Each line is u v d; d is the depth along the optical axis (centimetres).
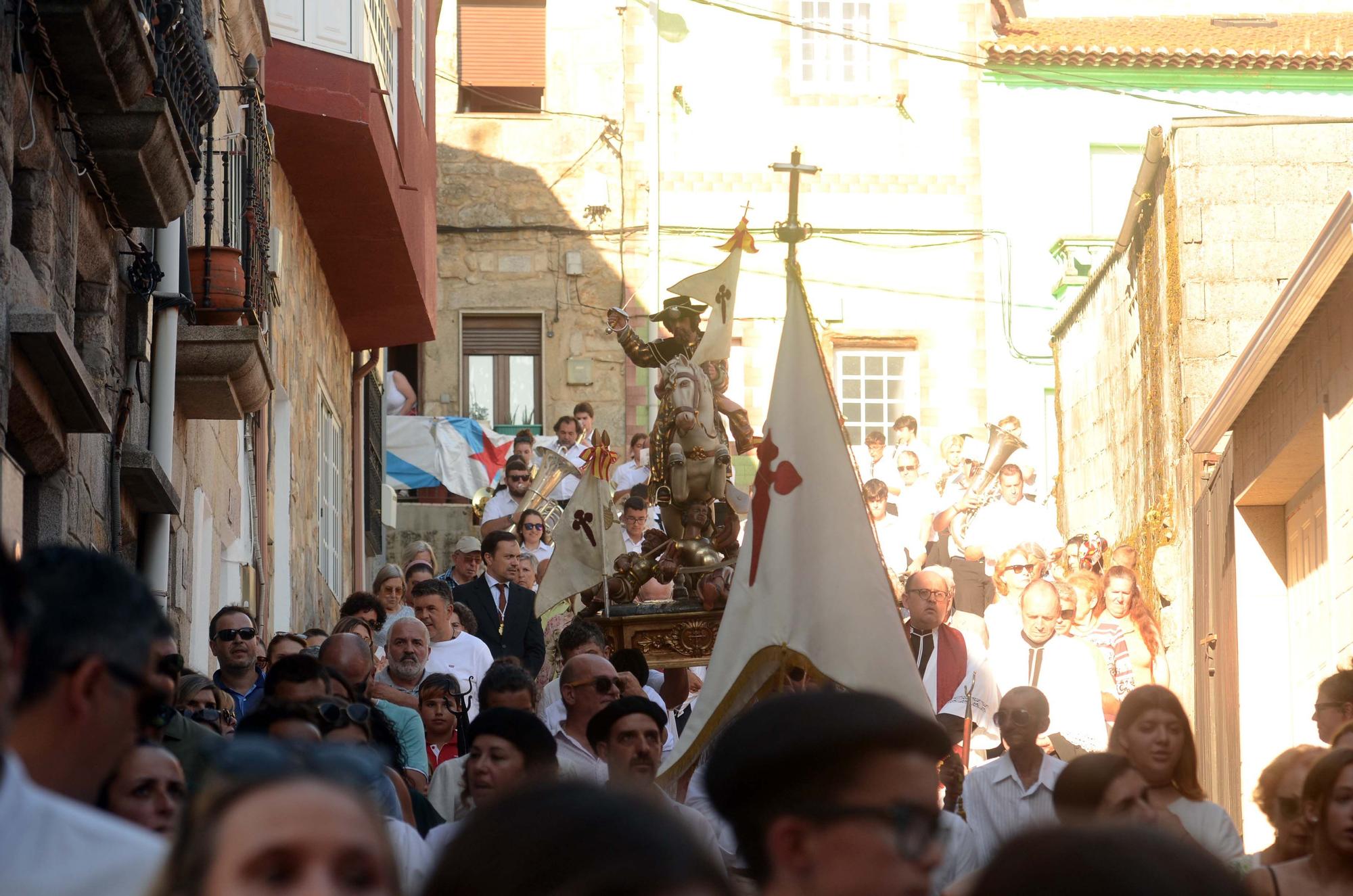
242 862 318
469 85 4494
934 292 4500
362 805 327
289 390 2509
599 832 285
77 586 523
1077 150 4575
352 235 2752
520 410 4397
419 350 4391
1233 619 2573
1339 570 2114
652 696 1563
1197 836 1087
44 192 1316
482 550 2052
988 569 2858
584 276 4422
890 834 409
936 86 4572
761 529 1243
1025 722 1180
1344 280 2044
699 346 1672
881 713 418
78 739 515
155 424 1633
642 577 1688
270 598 2398
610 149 4466
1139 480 3162
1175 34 4725
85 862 433
